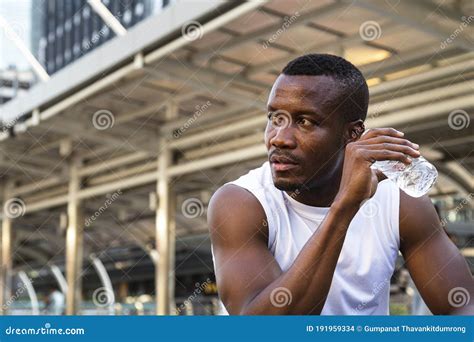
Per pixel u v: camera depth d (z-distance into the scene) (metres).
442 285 2.53
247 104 16.84
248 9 12.31
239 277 2.32
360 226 2.48
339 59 2.37
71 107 19.77
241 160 20.64
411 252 2.58
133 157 25.02
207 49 15.31
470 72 14.18
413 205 2.56
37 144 25.00
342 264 2.44
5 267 36.66
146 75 17.22
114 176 26.72
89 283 38.22
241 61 15.87
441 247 2.57
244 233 2.40
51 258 41.97
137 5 15.85
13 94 21.33
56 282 42.16
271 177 2.53
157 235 23.56
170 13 13.97
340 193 2.15
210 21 13.23
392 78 15.55
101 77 17.05
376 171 2.34
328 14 12.73
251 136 20.81
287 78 2.31
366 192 2.13
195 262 27.28
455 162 19.58
